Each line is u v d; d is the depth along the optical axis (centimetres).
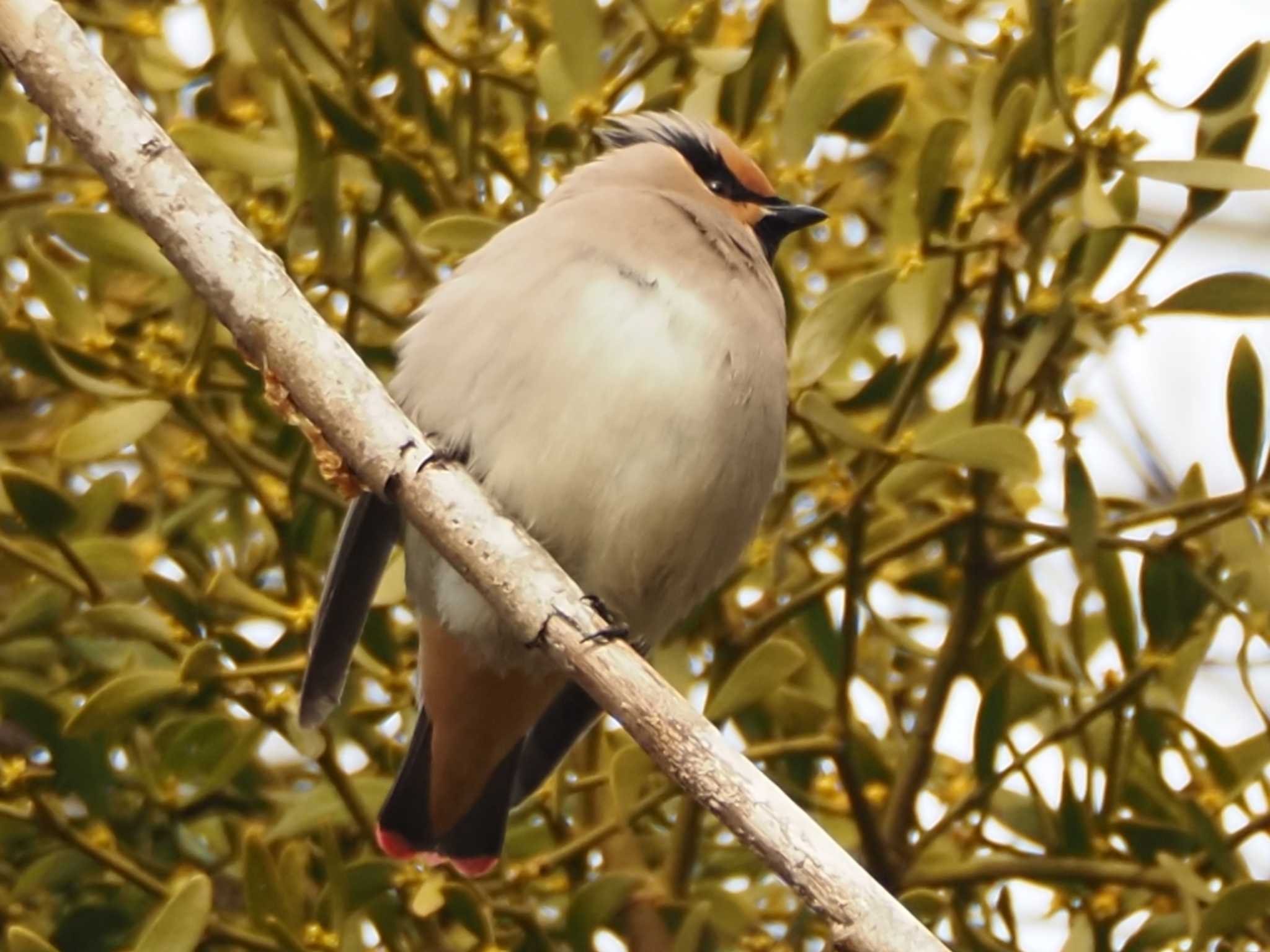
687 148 1048
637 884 999
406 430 796
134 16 1078
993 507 1051
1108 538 1005
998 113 1005
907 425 1103
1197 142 1002
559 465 935
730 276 979
